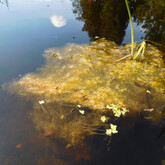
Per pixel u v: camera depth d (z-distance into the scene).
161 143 1.85
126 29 4.73
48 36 4.45
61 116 2.27
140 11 5.64
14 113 2.26
